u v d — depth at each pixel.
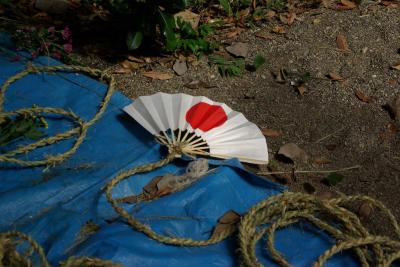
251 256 2.12
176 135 2.47
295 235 2.24
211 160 2.38
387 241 2.18
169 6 2.77
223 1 2.97
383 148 2.58
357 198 2.27
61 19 3.04
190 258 2.14
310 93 2.75
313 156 2.55
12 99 2.62
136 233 2.17
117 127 2.52
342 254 2.19
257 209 2.21
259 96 2.74
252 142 2.43
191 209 2.27
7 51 2.79
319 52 2.88
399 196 2.43
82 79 2.69
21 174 2.38
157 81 2.78
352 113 2.69
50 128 2.53
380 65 2.84
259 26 3.02
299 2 3.12
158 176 2.37
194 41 2.87
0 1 3.05
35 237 2.21
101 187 2.33
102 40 2.95
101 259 2.08
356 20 3.00
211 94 2.75
